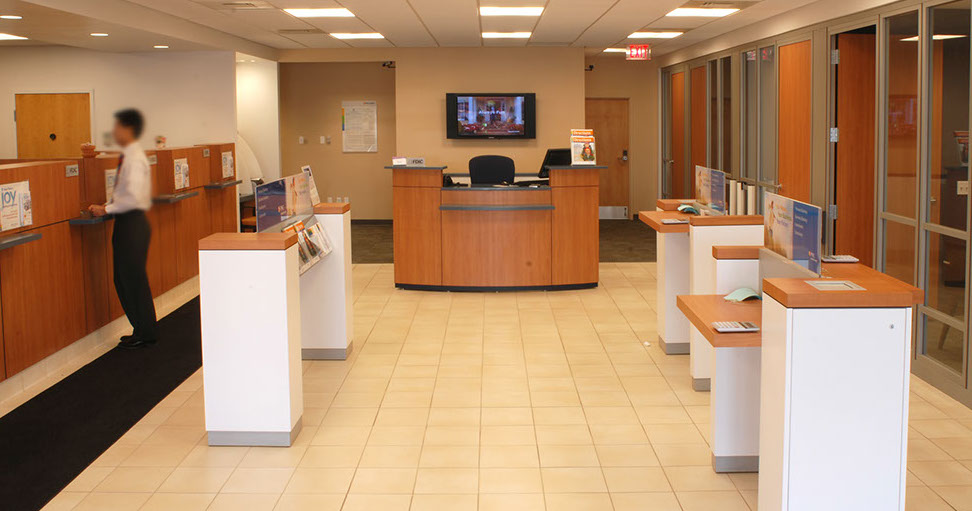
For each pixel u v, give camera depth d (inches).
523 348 252.7
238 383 174.4
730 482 157.0
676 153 521.0
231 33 404.5
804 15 314.7
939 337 215.8
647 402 202.7
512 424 188.7
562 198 332.8
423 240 336.5
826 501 117.9
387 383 219.8
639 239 478.9
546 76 485.4
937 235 215.3
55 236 233.0
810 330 114.7
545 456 170.2
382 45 470.3
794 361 115.3
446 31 399.5
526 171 493.0
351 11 326.0
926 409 198.5
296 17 343.9
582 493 152.7
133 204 247.6
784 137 342.6
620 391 211.0
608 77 560.4
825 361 115.3
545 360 239.5
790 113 335.0
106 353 252.5
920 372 223.6
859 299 114.0
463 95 481.4
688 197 491.5
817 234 136.5
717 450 161.0
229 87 418.0
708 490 153.6
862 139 297.4
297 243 180.2
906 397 115.9
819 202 308.2
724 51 415.8
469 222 332.8
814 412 116.2
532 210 331.0
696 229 206.4
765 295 123.9
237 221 399.5
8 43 401.7
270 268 169.6
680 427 185.8
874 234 254.1
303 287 239.1
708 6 319.3
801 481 117.5
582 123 489.1
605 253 430.3
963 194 200.5
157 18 323.6
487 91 486.9
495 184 386.3
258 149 498.3
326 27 382.0
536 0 297.9
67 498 151.9
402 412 197.3
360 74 546.9
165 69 418.6
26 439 181.6
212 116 420.2
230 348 173.0
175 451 174.2
